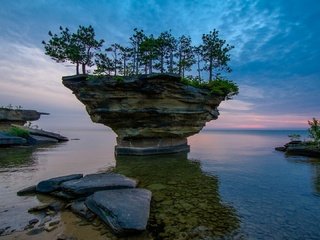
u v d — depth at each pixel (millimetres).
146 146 32656
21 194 14375
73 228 9609
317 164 28156
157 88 27891
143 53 39625
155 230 9547
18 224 10000
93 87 28375
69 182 14234
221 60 39875
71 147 49625
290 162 29766
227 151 44219
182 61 40875
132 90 28422
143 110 29391
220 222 10461
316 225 10336
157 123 31156
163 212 11469
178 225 10039
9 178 19078
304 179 19719
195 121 33938
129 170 22359
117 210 9953
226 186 16969
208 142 80312
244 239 8922
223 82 33719
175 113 30453
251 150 46906
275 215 11430
